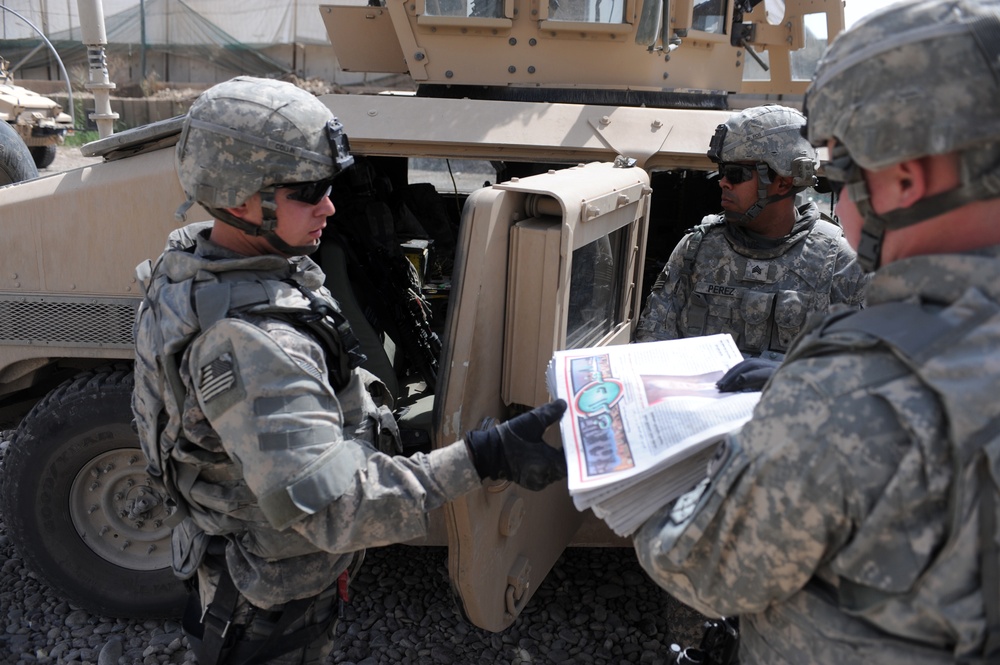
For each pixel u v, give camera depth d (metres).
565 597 2.89
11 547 3.14
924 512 0.94
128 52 17.19
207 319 1.41
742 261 2.43
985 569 0.91
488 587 2.10
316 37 17.59
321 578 1.61
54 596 2.87
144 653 2.56
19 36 16.72
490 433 1.47
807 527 1.00
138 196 2.37
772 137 2.29
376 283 2.69
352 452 1.44
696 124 2.71
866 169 1.04
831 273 2.39
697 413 1.30
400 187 3.77
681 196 3.75
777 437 1.01
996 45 0.92
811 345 1.05
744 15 3.96
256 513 1.54
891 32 0.98
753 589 1.07
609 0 2.93
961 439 0.90
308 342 1.45
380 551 3.12
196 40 17.42
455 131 2.57
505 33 3.00
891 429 0.95
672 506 1.24
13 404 2.94
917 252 1.04
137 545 2.70
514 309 1.93
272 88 1.50
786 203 2.41
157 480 1.62
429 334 2.80
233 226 1.51
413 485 1.42
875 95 0.98
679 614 2.38
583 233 1.98
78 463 2.59
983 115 0.93
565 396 1.47
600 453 1.29
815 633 1.06
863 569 0.98
